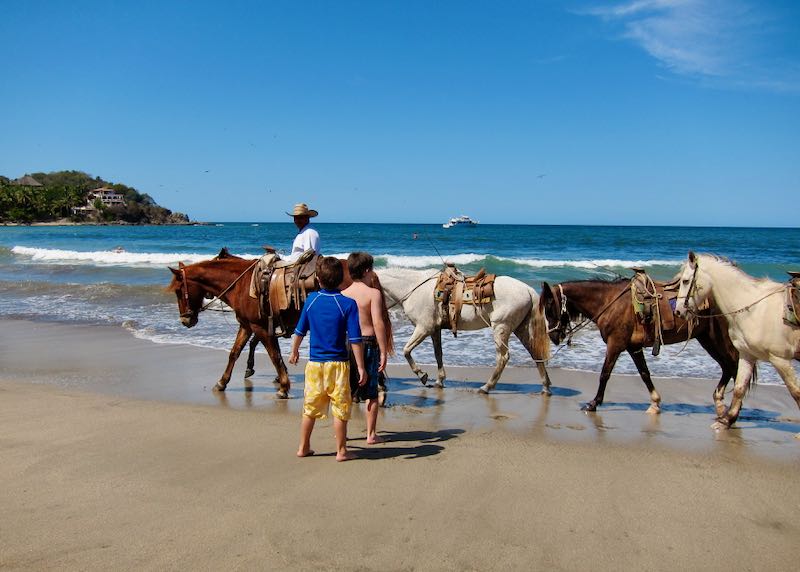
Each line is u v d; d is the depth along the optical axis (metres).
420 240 55.84
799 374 9.13
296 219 7.97
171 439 5.74
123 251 34.41
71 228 109.75
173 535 3.74
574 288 7.55
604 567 3.48
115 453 5.30
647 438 6.10
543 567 3.45
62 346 11.05
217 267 7.88
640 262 28.73
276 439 5.79
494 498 4.41
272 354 7.60
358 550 3.59
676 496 4.52
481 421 6.74
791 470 5.13
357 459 5.21
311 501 4.28
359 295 5.42
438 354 8.49
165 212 162.88
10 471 4.83
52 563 3.39
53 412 6.66
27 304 16.08
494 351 11.09
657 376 9.25
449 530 3.87
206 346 11.12
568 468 5.09
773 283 6.06
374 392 5.52
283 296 7.20
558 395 8.11
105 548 3.57
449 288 7.98
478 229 116.31
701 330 6.96
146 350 10.75
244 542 3.66
